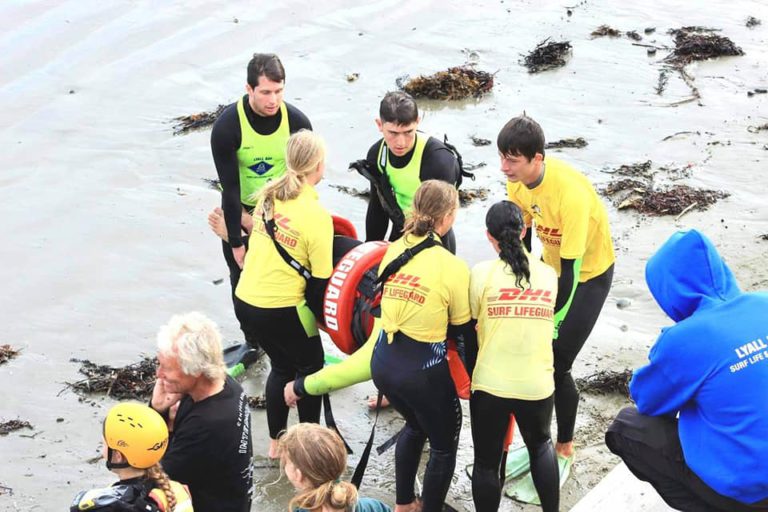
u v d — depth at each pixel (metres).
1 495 11.08
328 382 10.31
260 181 12.62
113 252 16.12
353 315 10.32
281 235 10.24
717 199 16.98
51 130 19.86
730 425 6.76
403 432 10.03
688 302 7.10
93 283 15.31
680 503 7.45
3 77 21.73
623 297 14.63
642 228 16.30
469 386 10.02
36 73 21.98
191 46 23.19
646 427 7.52
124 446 7.23
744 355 6.69
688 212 16.64
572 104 20.56
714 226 16.17
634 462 7.62
